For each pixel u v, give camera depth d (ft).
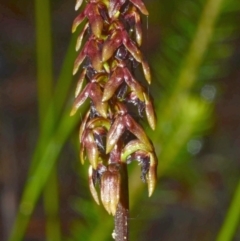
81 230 0.80
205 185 1.49
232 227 0.75
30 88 1.85
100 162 0.51
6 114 1.72
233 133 1.66
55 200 0.92
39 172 0.84
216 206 1.47
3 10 2.25
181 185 1.44
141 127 0.50
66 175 1.48
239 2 0.77
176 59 0.80
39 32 0.90
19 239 0.88
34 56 2.03
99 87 0.50
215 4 0.77
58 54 2.05
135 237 0.87
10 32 2.16
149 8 1.71
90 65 0.50
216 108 1.73
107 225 0.79
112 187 0.50
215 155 1.56
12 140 1.56
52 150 0.84
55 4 2.28
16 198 1.38
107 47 0.49
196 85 0.83
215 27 0.79
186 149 0.79
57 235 0.92
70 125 0.84
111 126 0.50
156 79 0.85
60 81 0.92
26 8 2.27
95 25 0.49
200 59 0.79
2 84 1.87
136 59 0.49
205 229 1.43
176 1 0.84
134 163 0.81
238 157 1.58
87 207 0.80
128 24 0.50
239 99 1.77
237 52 1.80
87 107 0.84
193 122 0.75
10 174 1.41
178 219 1.42
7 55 2.03
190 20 0.79
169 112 0.78
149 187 0.51
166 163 0.78
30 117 1.73
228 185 1.52
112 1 0.49
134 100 0.50
